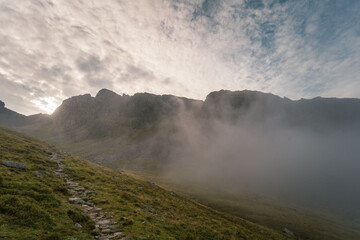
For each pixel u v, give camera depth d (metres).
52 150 66.62
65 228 13.96
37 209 14.57
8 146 40.72
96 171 49.41
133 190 39.22
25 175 23.28
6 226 11.49
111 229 17.17
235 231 32.94
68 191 25.70
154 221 23.30
